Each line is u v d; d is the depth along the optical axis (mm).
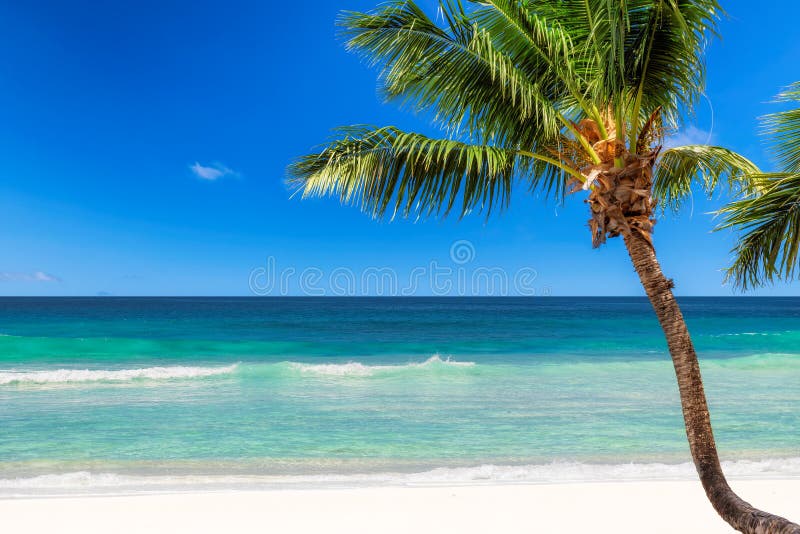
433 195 4809
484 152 4332
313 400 12430
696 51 4062
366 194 4840
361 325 44219
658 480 6992
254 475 7301
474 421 10484
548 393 13352
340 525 5527
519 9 4453
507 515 5812
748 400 12602
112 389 13617
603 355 22969
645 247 3955
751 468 7520
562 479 7121
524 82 4324
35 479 6926
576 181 4383
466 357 22219
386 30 4715
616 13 3527
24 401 12078
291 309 79500
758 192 4316
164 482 6930
